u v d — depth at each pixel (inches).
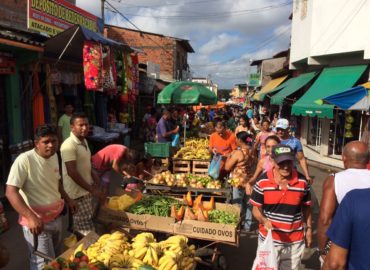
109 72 326.6
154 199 197.8
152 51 1173.7
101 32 582.9
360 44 488.1
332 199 131.2
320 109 484.7
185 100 436.1
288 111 866.1
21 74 318.3
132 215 176.1
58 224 155.5
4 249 105.1
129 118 594.9
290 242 147.3
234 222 173.9
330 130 583.2
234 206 192.2
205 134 676.1
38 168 145.1
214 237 166.4
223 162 261.9
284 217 145.9
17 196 136.0
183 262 140.6
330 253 92.9
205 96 442.3
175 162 329.7
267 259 138.1
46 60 333.1
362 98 376.2
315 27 570.6
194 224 168.9
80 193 177.0
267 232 147.9
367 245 87.0
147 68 910.4
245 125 450.6
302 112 518.3
